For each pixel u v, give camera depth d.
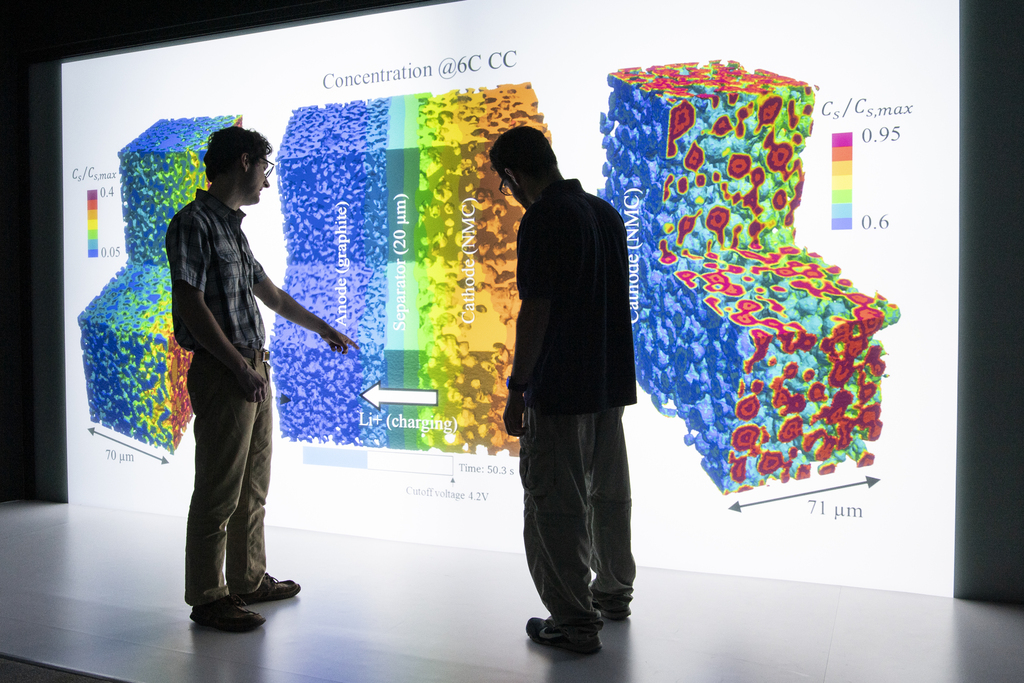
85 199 3.71
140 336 3.61
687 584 2.58
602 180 2.77
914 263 2.44
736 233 2.62
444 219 3.00
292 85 3.24
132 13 3.49
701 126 2.64
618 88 2.74
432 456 3.06
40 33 3.72
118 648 2.09
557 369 2.00
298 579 2.67
